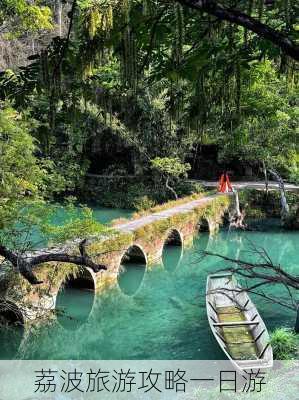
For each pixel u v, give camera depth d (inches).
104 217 1098.1
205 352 466.0
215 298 564.4
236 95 142.4
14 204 484.1
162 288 688.4
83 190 1248.2
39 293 508.1
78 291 643.5
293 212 1011.3
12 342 494.6
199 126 167.6
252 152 896.3
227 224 1078.4
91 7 133.3
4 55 762.8
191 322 549.6
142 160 1176.8
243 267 168.6
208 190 1166.3
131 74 128.8
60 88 135.6
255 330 470.0
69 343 509.4
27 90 140.2
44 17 448.8
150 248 786.8
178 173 1127.6
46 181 630.5
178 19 111.5
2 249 255.6
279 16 128.0
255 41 140.5
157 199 1182.3
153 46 137.9
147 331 531.8
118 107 188.7
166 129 981.2
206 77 153.1
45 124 155.3
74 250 538.9
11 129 464.8
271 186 1133.7
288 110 693.3
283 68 137.8
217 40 137.7
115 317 577.3
